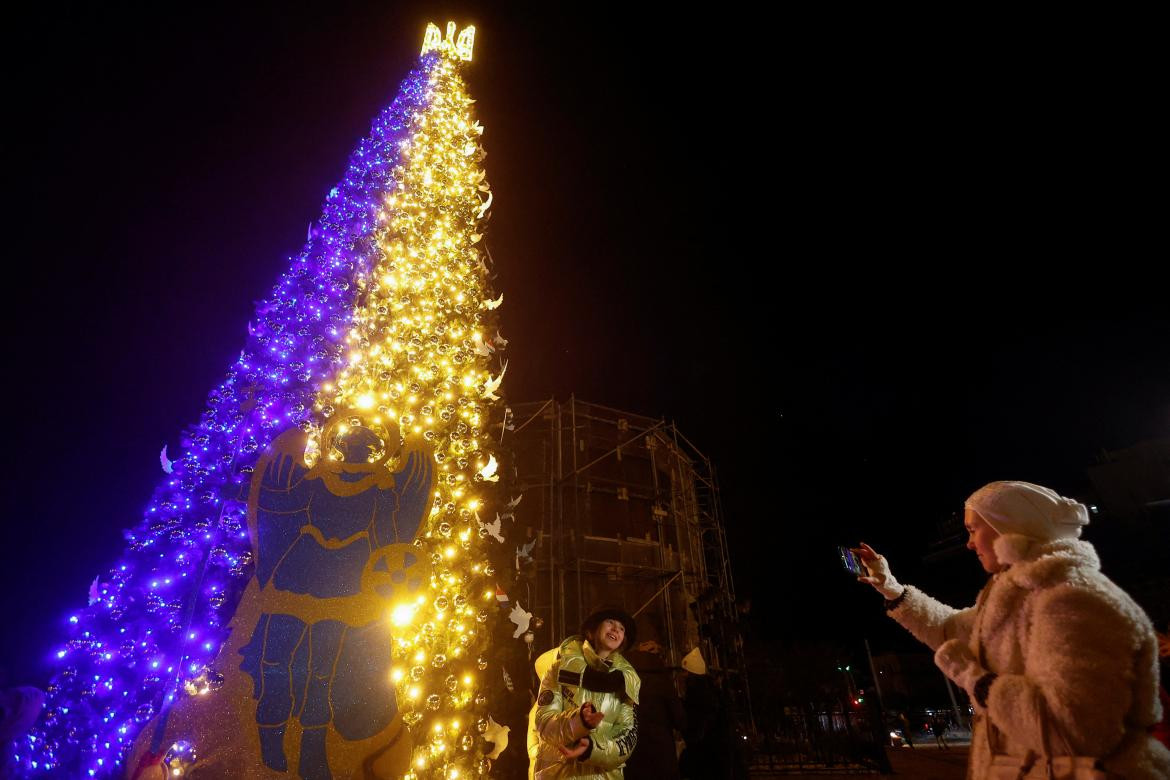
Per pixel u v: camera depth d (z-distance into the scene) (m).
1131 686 1.53
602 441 20.58
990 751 1.80
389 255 5.22
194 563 4.10
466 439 4.63
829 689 17.11
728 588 23.48
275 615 3.50
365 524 3.81
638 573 18.19
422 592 3.73
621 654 3.66
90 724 3.83
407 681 3.76
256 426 4.54
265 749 3.18
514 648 5.74
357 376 4.57
